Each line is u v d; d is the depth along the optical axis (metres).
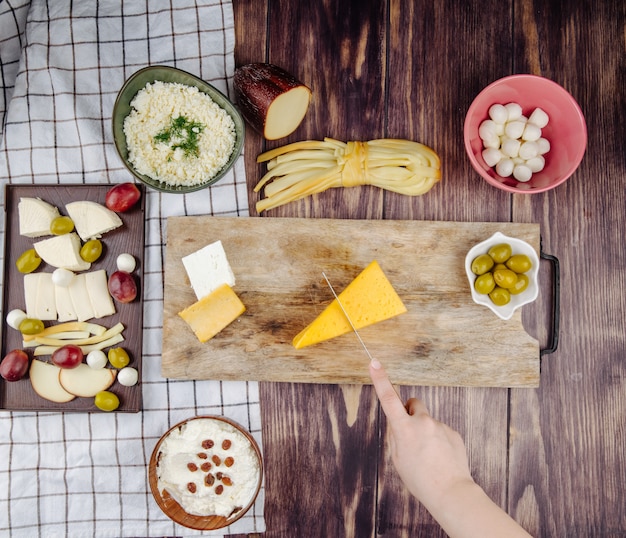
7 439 1.54
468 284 1.49
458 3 1.57
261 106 1.41
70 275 1.50
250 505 1.40
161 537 1.54
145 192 1.53
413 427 1.19
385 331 1.49
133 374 1.50
